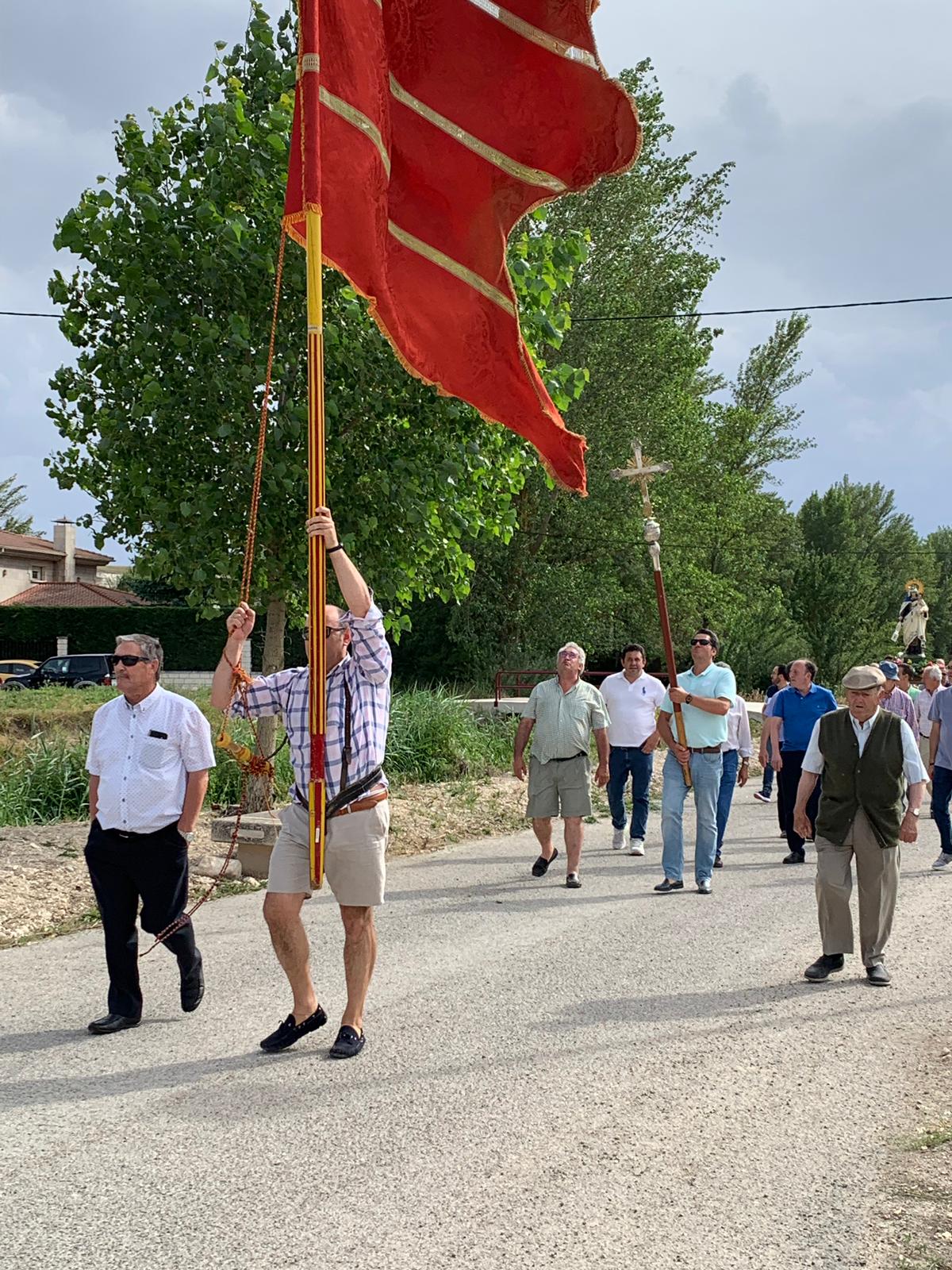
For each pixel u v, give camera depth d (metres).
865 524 75.00
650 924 8.22
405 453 11.20
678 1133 4.46
